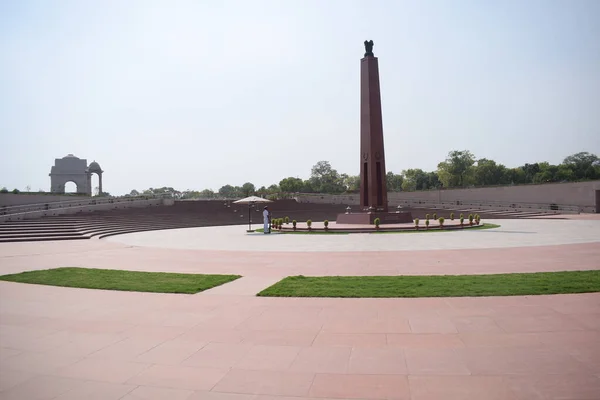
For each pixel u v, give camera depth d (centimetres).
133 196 5412
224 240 2797
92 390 535
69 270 1481
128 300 1020
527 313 841
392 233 3083
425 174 11344
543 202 5781
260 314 881
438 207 6381
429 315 843
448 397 499
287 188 10731
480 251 1862
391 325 784
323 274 1369
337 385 539
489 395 501
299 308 925
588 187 5334
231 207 5666
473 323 784
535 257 1645
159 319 854
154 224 4372
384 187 3744
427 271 1382
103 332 771
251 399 506
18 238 2838
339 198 6856
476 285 1102
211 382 554
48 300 1025
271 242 2592
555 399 488
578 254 1709
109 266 1595
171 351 670
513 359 608
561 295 984
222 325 807
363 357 630
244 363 616
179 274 1377
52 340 729
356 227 3369
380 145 3706
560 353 627
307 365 605
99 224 3741
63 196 5119
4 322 838
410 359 618
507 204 6166
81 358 644
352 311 888
